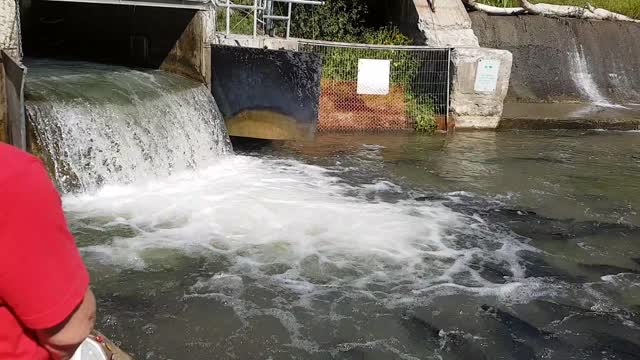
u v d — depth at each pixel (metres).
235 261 6.57
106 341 2.83
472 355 5.22
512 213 8.53
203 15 10.34
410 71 13.12
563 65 16.53
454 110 13.24
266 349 5.11
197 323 5.39
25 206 1.70
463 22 14.09
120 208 7.64
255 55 10.38
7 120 6.92
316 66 10.37
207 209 7.88
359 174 9.95
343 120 12.75
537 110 14.81
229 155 10.48
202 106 10.18
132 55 11.34
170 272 6.22
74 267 1.82
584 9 17.41
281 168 10.01
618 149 12.22
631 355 5.34
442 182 9.77
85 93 8.41
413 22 14.37
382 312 5.78
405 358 5.12
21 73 6.35
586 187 9.78
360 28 15.07
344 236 7.39
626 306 6.16
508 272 6.75
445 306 5.96
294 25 14.51
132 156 8.38
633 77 17.03
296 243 7.12
